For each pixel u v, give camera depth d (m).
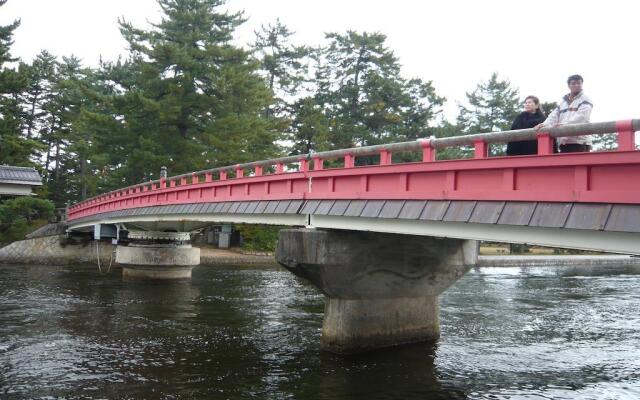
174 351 14.91
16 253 43.09
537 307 23.56
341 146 54.12
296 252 13.60
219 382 12.15
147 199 27.59
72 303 23.05
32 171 36.94
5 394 11.30
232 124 41.69
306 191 14.81
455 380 12.43
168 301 23.97
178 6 45.47
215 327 18.22
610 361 14.37
